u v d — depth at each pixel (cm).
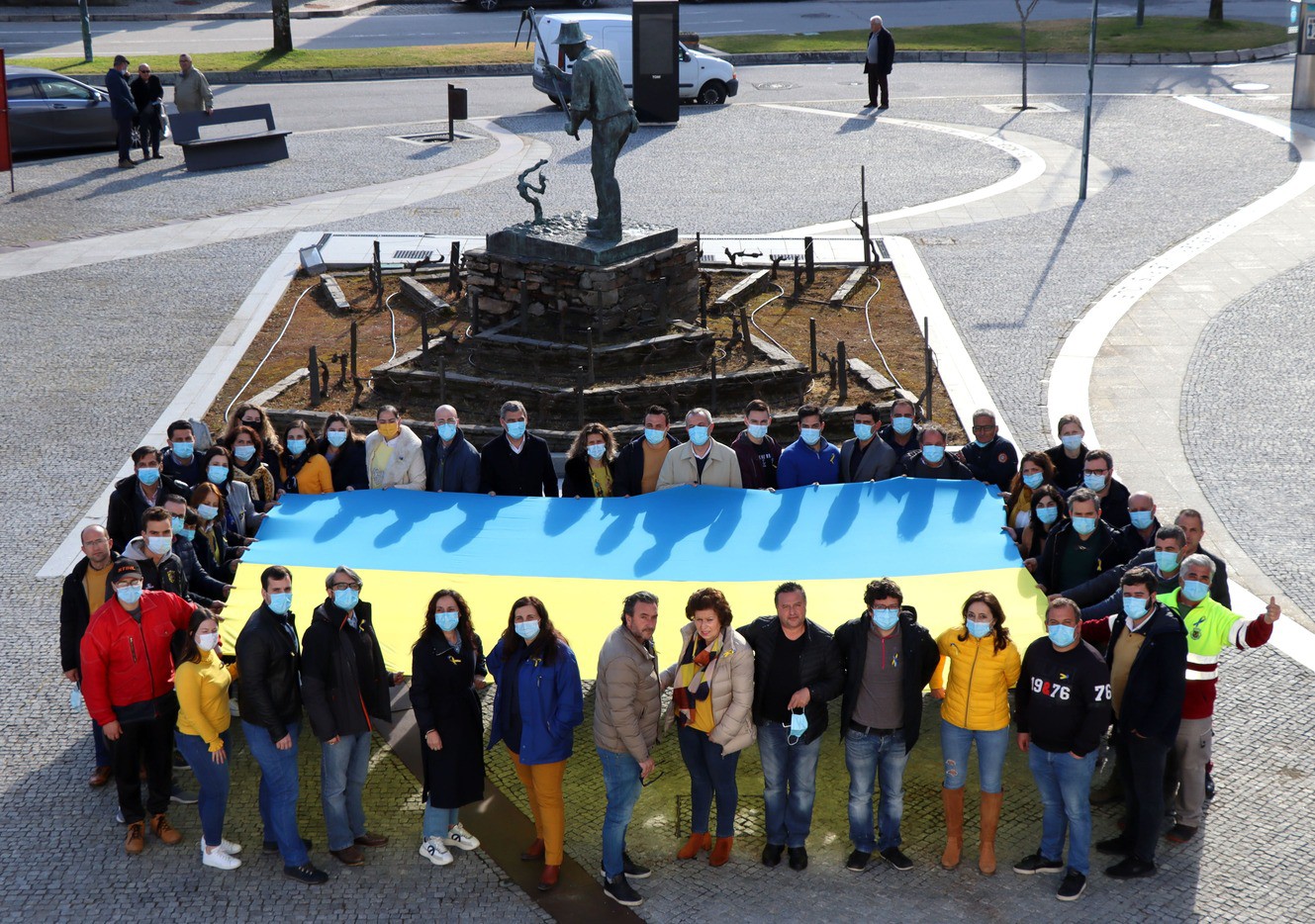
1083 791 721
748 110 3103
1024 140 2698
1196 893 727
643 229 1564
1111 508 934
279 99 3228
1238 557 1117
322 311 1750
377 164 2561
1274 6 4434
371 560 906
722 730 732
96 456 1328
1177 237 2020
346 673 741
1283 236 2002
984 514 945
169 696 766
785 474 1038
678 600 853
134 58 3506
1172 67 3516
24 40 3769
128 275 1898
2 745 872
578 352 1446
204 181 2442
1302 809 798
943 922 711
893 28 4138
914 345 1608
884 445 1030
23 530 1176
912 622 740
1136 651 748
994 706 734
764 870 762
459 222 2152
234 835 795
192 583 871
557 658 734
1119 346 1600
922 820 808
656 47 2909
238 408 1071
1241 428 1368
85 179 2450
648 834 799
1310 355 1552
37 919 710
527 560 909
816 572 881
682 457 1001
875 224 2138
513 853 782
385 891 741
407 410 1417
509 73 3588
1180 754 760
